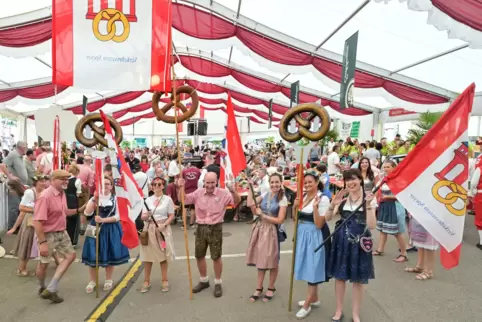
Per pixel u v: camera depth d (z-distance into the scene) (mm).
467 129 2889
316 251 3586
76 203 6023
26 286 4539
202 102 22203
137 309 3908
